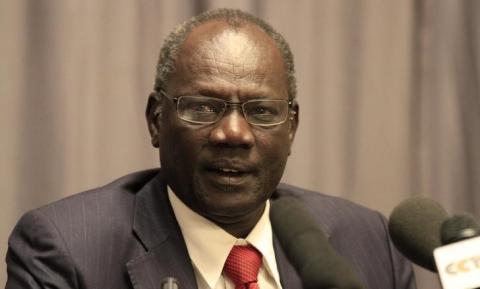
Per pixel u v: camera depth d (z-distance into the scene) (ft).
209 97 9.40
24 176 14.17
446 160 16.90
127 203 10.45
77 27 14.52
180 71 9.64
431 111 17.03
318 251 6.41
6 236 13.99
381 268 11.37
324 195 12.24
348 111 16.35
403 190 16.63
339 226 11.51
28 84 14.25
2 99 14.10
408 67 16.78
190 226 10.09
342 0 16.39
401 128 16.65
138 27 14.96
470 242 5.83
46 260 9.52
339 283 6.05
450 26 16.98
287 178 15.80
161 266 9.77
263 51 9.69
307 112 16.02
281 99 9.68
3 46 14.12
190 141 9.43
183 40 9.82
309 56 16.10
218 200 9.41
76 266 9.47
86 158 14.48
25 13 14.26
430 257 7.04
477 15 17.01
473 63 16.98
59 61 14.37
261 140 9.48
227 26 9.82
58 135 14.33
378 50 16.60
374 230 11.76
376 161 16.47
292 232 6.71
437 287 16.51
